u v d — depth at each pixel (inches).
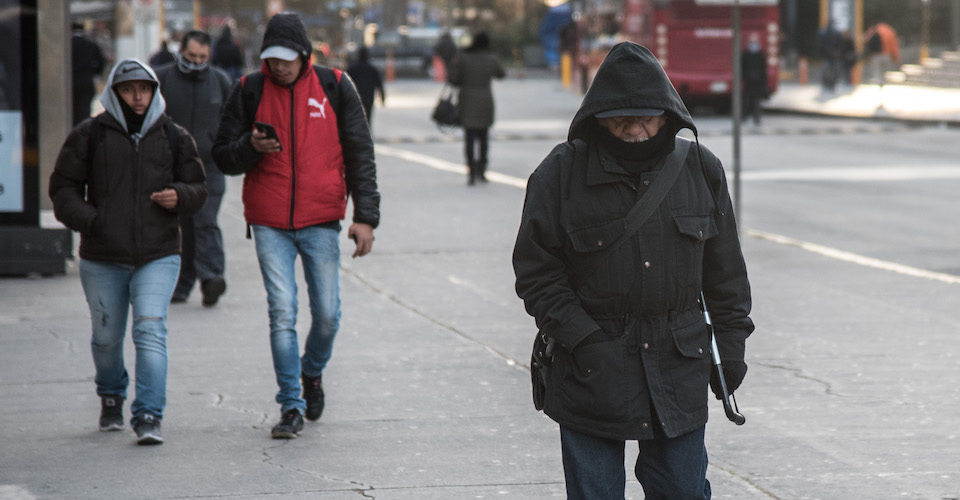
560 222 391.9
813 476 569.3
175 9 3981.3
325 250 648.4
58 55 1309.1
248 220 651.5
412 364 791.7
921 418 665.0
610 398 386.9
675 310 393.1
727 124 3048.7
